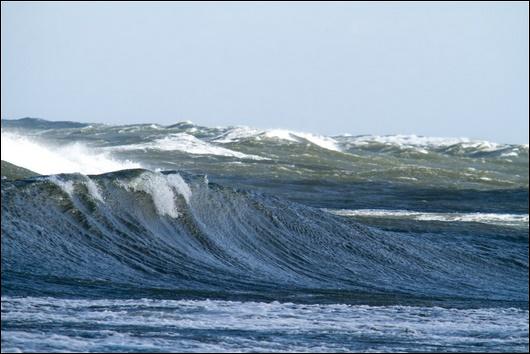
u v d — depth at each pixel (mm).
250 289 128125
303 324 95250
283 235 168250
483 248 198875
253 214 171250
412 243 185625
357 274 156500
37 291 108125
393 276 160250
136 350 76000
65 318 89875
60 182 146750
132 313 95875
